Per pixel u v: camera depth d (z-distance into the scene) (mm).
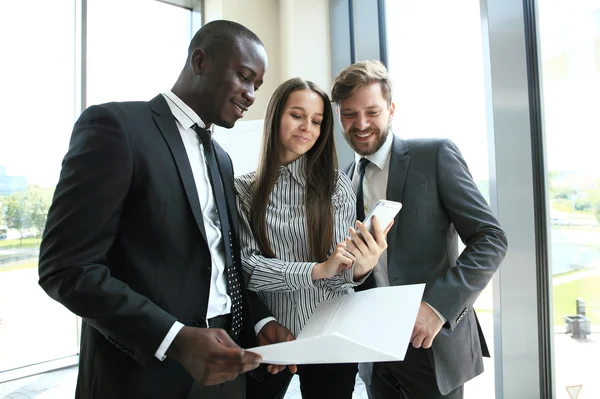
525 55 1595
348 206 1225
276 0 3201
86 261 711
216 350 688
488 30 1591
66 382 2525
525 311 1592
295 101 1159
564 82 1500
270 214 1186
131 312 703
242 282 1048
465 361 1144
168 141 880
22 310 2658
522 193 1591
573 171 1483
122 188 772
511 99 1595
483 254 1010
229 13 3010
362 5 2576
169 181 851
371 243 967
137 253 821
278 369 1107
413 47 2242
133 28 3006
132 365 810
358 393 2305
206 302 877
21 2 2604
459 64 1935
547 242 1588
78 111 2795
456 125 1949
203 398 912
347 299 1026
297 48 2926
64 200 722
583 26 1430
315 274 1026
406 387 1207
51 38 2713
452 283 989
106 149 761
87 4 2770
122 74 2951
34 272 2695
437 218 1165
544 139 1582
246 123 2703
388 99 1257
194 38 958
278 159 1194
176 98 956
